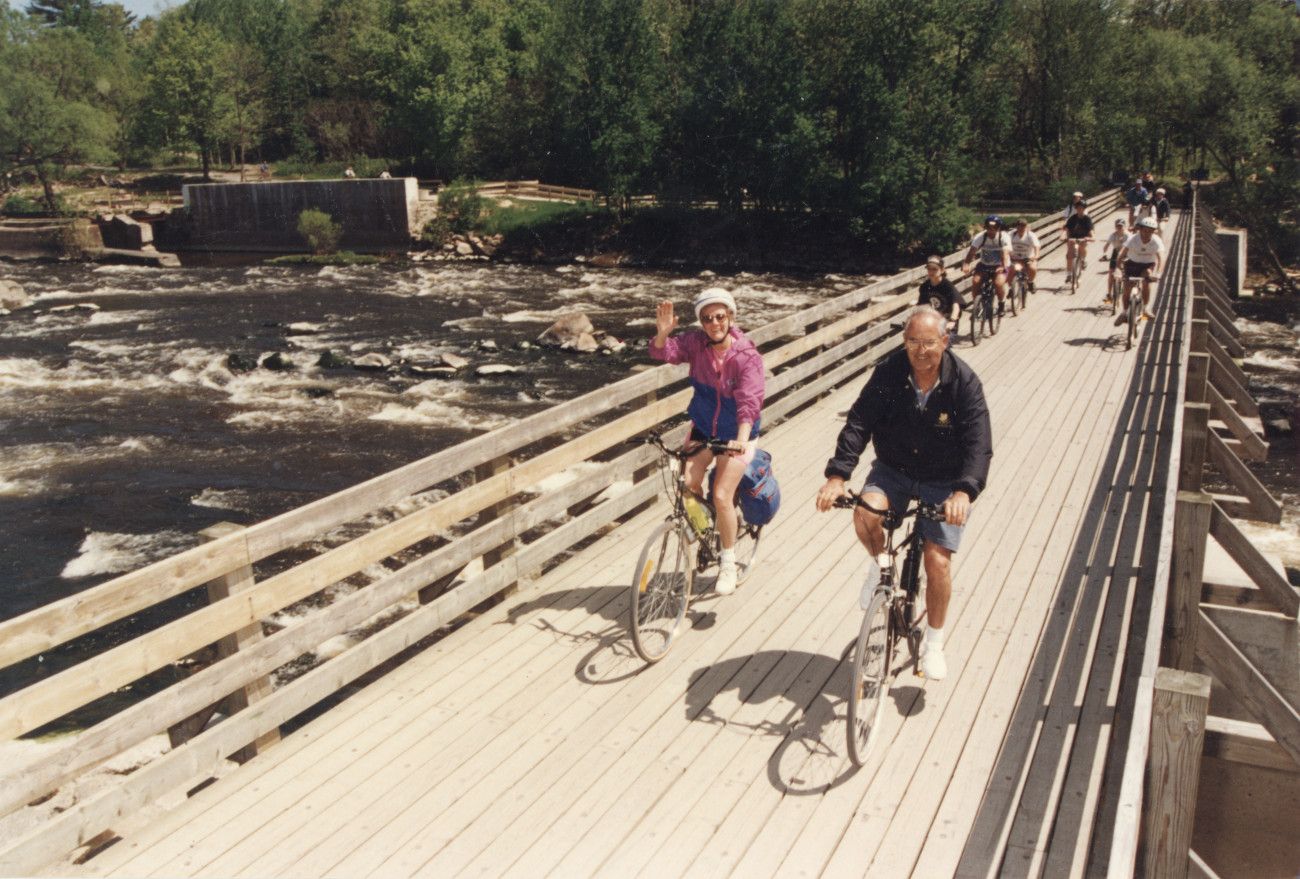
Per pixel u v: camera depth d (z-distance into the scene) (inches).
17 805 125.3
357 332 1127.0
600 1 2176.4
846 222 2001.7
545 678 188.4
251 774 158.1
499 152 2834.6
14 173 2684.5
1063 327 576.1
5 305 1342.3
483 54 2847.0
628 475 270.1
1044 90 2290.8
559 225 2193.7
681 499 196.9
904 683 184.1
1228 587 254.2
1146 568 232.8
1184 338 371.9
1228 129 1968.5
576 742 167.0
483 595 216.7
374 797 152.3
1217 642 216.8
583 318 1042.1
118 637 394.6
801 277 1831.9
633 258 2105.1
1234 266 1595.7
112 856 137.6
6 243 2133.4
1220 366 453.4
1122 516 270.4
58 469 613.0
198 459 625.9
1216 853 225.5
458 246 2172.7
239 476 590.6
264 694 167.2
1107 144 2181.3
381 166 3009.4
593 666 193.0
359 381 853.2
